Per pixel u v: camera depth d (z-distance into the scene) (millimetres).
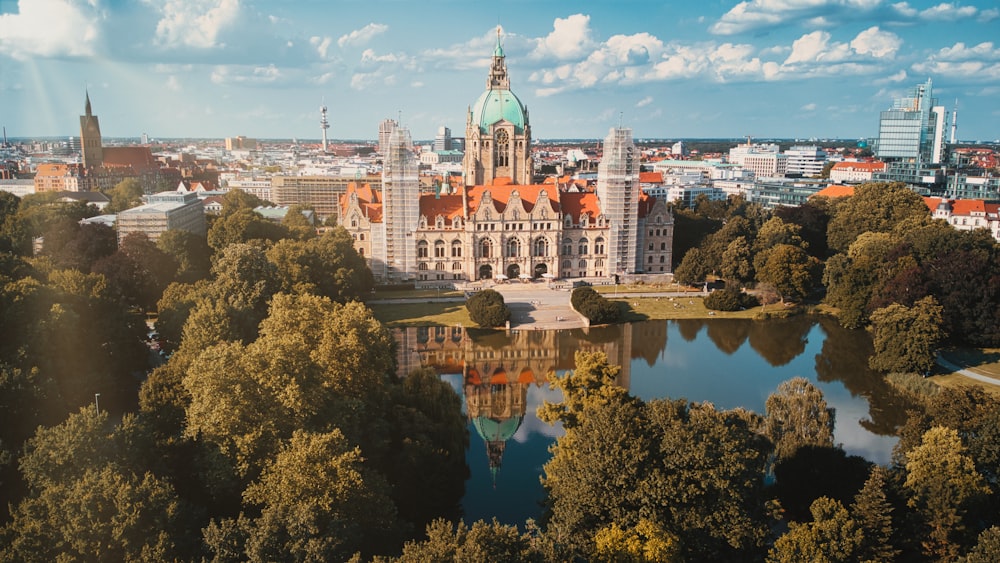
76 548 60656
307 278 167625
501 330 185000
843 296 186625
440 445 102562
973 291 160500
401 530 75250
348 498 70188
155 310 168625
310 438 73812
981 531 76375
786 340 177250
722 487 72188
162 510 64500
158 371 92875
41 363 98562
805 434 92812
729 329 187125
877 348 151000
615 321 193125
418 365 157625
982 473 82438
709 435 76188
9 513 70250
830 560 68000
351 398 92625
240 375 80188
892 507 73688
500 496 98688
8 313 106375
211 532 62250
